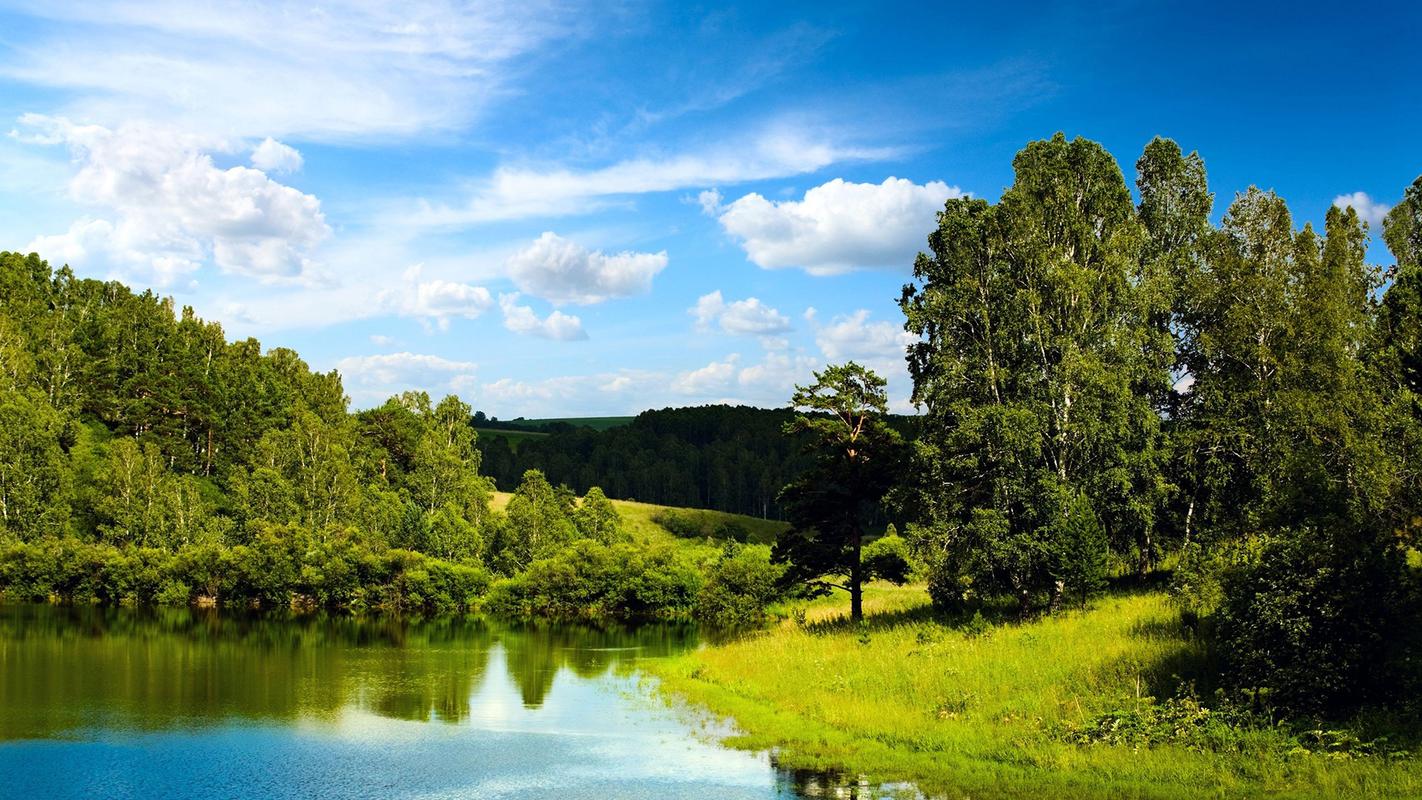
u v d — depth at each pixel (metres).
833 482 57.28
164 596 96.38
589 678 46.12
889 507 53.00
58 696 38.88
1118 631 35.03
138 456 108.50
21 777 25.50
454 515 115.06
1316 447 36.59
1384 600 24.00
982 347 48.25
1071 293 46.28
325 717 34.50
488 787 24.27
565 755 27.70
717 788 23.45
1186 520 48.19
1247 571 26.25
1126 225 49.47
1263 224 45.22
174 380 137.62
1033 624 41.75
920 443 47.94
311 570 97.31
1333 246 43.22
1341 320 40.84
